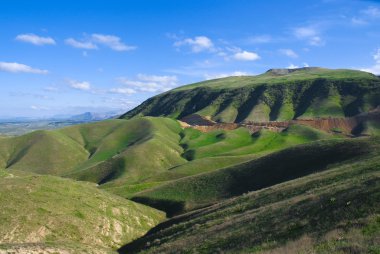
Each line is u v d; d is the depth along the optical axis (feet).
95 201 234.38
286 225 102.94
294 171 244.01
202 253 110.32
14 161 646.33
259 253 84.33
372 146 224.53
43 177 247.70
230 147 645.92
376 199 91.86
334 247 68.54
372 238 68.33
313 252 69.62
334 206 100.63
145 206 267.80
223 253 100.99
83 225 202.59
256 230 111.04
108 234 206.28
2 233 174.70
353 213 90.12
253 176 265.75
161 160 580.71
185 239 139.74
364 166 149.89
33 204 203.72
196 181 295.28
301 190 148.97
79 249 165.27
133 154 571.69
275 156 282.36
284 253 75.46
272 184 242.58
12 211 191.93
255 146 620.90
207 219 164.14
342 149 240.12
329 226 88.38
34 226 185.98
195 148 646.33
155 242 165.68
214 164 459.73
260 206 151.53
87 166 625.41
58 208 208.33
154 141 633.61
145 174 526.57
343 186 118.21
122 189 361.71
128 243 205.26
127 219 230.68
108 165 550.77
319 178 157.79
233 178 279.49
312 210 106.22
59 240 181.98
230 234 118.11
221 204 194.49
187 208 258.98
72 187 245.24
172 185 302.45
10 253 135.54
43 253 144.77
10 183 222.89
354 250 64.69
